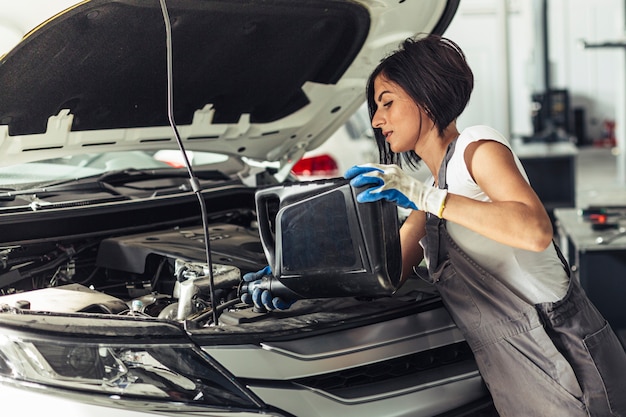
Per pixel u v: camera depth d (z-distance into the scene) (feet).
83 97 8.97
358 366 7.04
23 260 9.07
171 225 10.08
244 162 11.76
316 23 9.27
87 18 7.79
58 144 9.43
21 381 6.61
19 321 6.69
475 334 7.16
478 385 7.61
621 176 35.04
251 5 8.54
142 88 9.36
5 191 9.71
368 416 6.97
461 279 7.07
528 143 27.61
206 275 7.90
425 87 6.94
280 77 10.07
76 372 6.51
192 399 6.51
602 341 7.03
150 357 6.52
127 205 9.47
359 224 6.68
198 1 8.21
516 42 42.11
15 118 8.66
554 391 6.92
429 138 7.20
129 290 8.94
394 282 6.90
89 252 9.67
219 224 10.39
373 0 8.89
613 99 49.06
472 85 7.12
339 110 10.92
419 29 9.55
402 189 6.57
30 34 7.44
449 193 6.53
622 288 13.16
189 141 10.55
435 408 7.33
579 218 14.69
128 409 6.44
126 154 11.44
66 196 9.77
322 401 6.82
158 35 8.54
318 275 7.00
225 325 7.00
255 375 6.65
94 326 6.63
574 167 23.99
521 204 6.40
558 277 7.03
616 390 7.02
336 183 6.75
